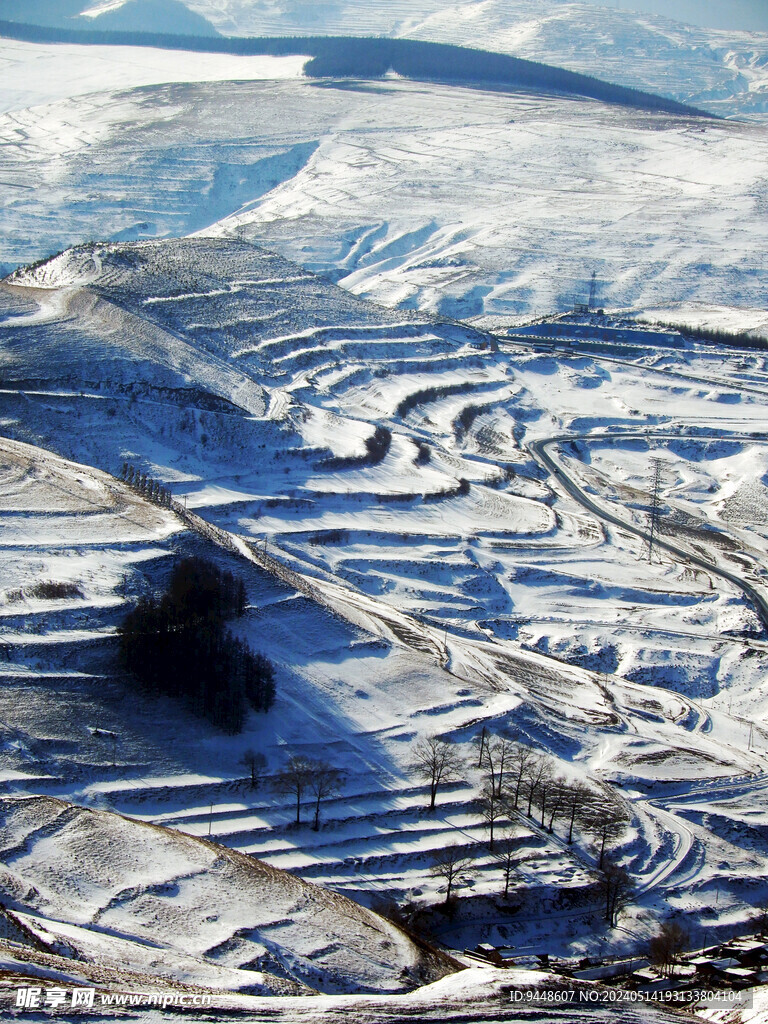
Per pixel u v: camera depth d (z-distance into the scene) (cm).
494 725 13350
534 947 10125
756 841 12281
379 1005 7331
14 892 8919
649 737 14062
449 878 10469
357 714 13175
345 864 10744
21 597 13588
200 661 12862
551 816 11750
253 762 11762
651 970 9662
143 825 10419
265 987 7975
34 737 11638
